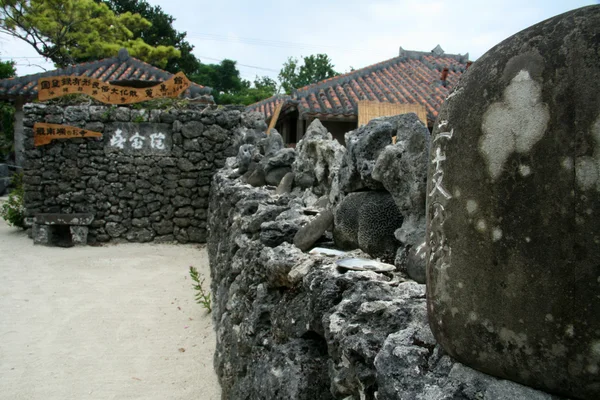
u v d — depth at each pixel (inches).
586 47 35.6
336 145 126.5
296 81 995.3
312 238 95.7
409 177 77.2
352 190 95.7
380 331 53.0
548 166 36.8
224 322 140.9
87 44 645.3
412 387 43.1
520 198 38.4
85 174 332.5
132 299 219.9
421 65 467.2
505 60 40.4
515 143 38.7
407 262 70.2
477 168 41.6
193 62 904.9
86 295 225.1
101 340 175.2
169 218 342.6
